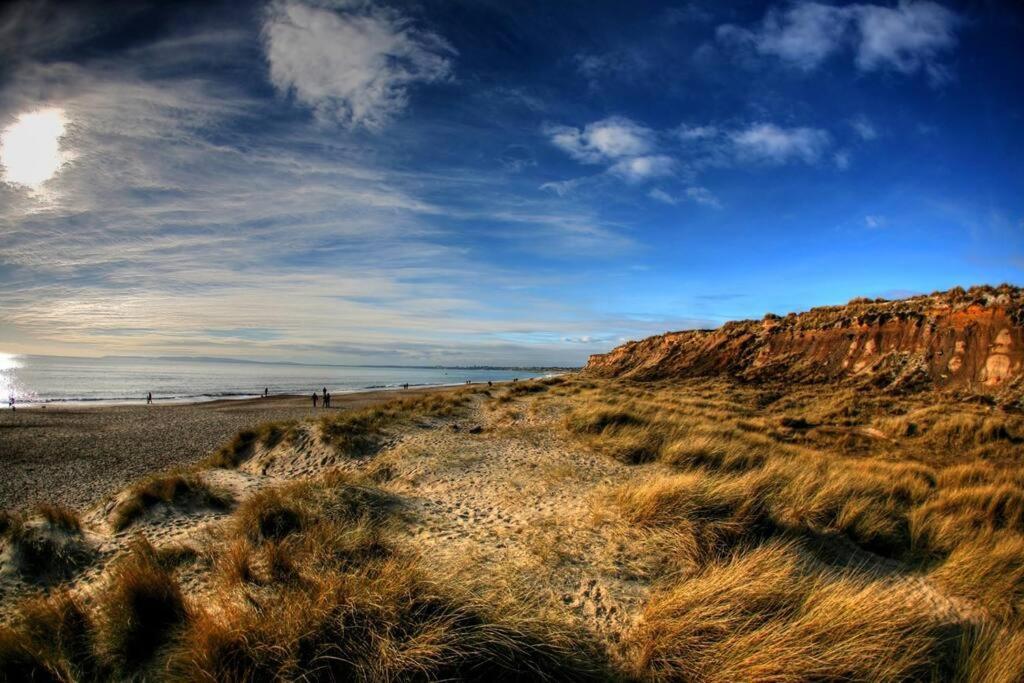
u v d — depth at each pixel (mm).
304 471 12016
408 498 7492
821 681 3301
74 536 5938
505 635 3434
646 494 6016
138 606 3881
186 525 6746
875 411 18734
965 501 6941
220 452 14664
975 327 23016
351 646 3266
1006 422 14625
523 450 10883
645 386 32906
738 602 3949
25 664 3365
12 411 37969
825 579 4734
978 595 4566
